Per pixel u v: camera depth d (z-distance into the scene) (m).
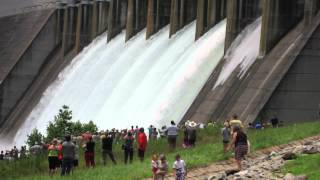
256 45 67.56
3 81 113.94
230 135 42.56
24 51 115.31
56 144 45.97
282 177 32.91
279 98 59.34
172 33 85.06
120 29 102.62
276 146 42.31
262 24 65.12
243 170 36.03
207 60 73.50
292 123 58.59
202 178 37.28
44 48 116.62
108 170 43.53
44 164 54.41
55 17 116.88
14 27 122.69
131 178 39.59
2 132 109.75
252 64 65.50
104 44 103.19
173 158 44.41
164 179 37.72
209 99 67.31
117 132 63.25
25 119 105.69
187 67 74.25
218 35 74.81
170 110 72.12
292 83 59.47
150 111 74.81
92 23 109.56
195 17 86.00
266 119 59.00
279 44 64.19
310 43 59.72
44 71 114.50
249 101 61.12
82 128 67.88
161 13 91.44
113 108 83.44
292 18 65.25
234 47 70.69
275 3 65.25
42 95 106.44
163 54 83.38
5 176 52.41
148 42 90.38
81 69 102.12
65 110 75.38
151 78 80.38
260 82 61.84
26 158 57.12
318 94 59.31
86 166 47.50
